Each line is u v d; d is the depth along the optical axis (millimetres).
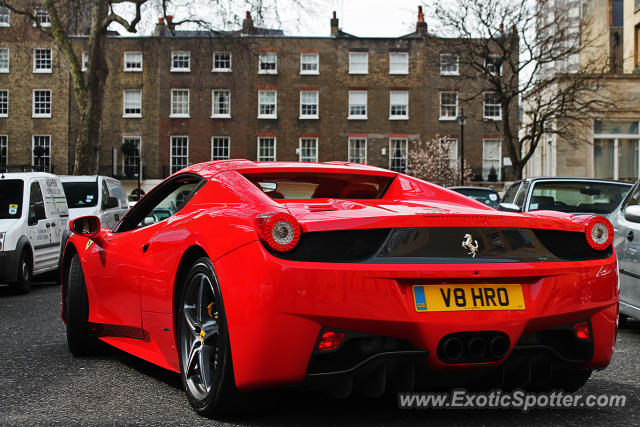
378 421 2979
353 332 2631
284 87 44594
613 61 35125
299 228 2637
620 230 5980
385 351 2674
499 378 2887
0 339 5367
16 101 44250
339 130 44656
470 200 3695
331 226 2664
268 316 2604
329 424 2922
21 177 10336
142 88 44469
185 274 3305
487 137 43812
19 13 25438
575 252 2990
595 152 30062
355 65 44688
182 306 3240
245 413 3068
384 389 2748
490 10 25906
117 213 13383
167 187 3973
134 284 3803
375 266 2635
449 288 2707
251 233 2736
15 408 3256
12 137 44281
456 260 2723
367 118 44625
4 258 9133
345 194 3871
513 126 43375
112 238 4227
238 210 3010
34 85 44219
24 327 6051
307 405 3238
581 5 35500
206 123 44500
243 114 44594
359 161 44625
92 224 4332
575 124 27375
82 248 4559
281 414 3078
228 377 2820
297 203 3170
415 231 2729
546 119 27219
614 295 3023
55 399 3426
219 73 44469
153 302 3580
